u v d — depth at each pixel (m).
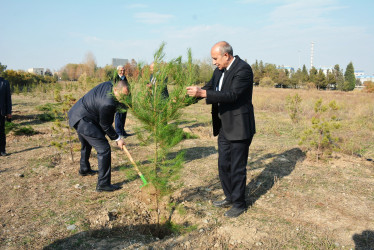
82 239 2.80
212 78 3.42
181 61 2.79
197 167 4.95
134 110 2.86
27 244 2.71
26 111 12.06
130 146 6.36
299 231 2.92
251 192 3.91
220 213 3.33
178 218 3.23
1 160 5.30
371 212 3.33
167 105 2.82
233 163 3.20
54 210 3.40
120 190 4.00
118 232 2.97
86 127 3.84
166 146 3.00
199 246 2.69
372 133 7.90
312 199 3.69
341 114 11.58
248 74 2.97
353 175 4.56
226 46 2.97
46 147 6.23
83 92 13.10
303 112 11.36
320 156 5.43
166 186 3.14
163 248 2.66
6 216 3.26
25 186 4.13
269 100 16.88
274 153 5.79
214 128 3.39
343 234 2.87
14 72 31.09
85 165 4.48
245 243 2.72
